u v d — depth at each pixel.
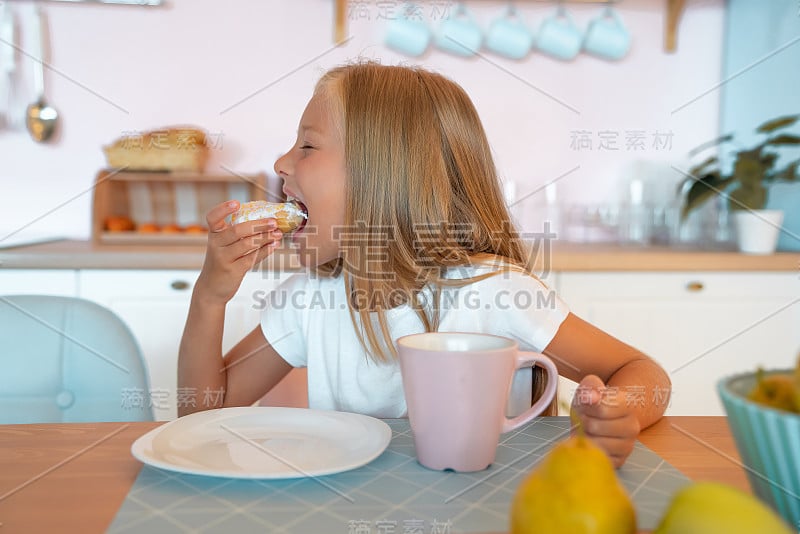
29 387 0.93
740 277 1.84
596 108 2.26
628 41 2.15
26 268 1.74
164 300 1.78
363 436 0.57
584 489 0.33
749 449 0.39
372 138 0.83
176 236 1.99
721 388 0.40
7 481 0.50
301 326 0.95
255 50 2.17
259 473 0.47
